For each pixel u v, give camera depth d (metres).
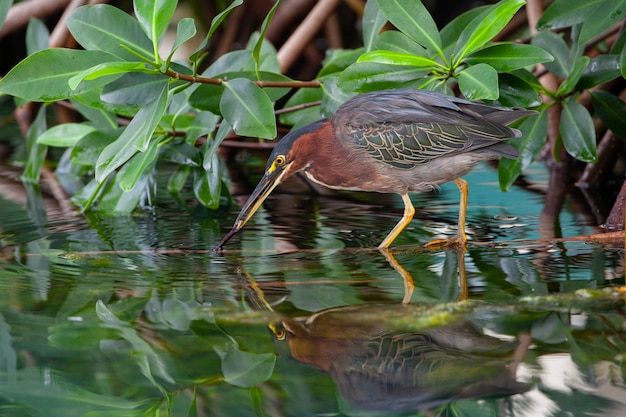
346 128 9.94
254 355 6.61
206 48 20.59
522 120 10.99
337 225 10.97
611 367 6.21
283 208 12.15
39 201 12.84
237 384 6.10
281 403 5.77
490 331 6.97
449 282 8.29
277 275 8.67
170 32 20.62
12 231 10.84
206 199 11.48
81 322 7.32
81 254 9.60
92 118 12.90
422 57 9.80
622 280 8.18
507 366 6.29
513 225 10.77
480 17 10.04
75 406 5.73
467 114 9.42
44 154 14.27
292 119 12.20
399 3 10.07
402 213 11.67
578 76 10.46
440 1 20.20
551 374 6.13
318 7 16.92
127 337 6.97
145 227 11.00
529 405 5.65
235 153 16.59
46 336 7.01
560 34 13.12
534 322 7.12
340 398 5.86
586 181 13.56
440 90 10.13
